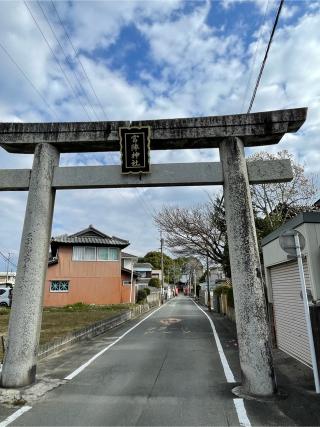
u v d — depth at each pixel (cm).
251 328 641
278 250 1012
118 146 807
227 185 722
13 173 782
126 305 2923
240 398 608
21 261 715
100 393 656
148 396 635
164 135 754
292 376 756
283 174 727
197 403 591
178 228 2205
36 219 732
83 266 3172
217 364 910
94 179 762
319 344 659
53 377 777
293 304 946
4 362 684
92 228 3312
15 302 699
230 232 699
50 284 3111
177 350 1125
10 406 584
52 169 779
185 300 6100
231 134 742
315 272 758
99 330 1625
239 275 668
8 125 791
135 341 1344
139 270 5938
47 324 1683
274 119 735
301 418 517
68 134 778
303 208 2061
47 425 505
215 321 2103
